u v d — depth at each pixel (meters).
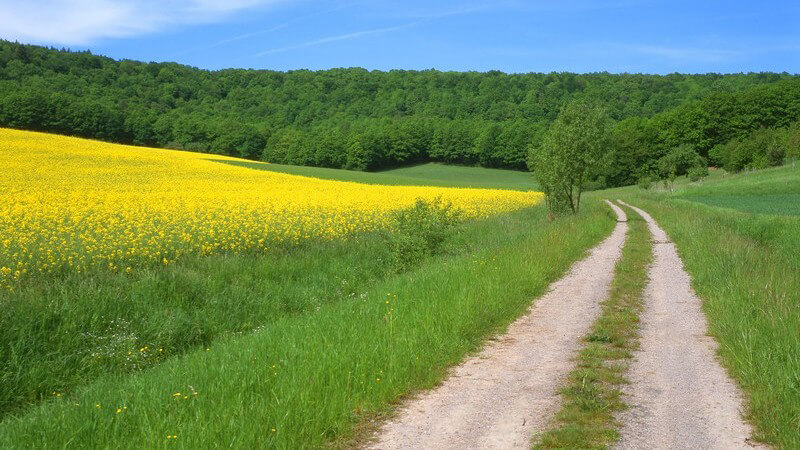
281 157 114.25
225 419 5.07
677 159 92.88
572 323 9.77
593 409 5.86
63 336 9.15
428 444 5.09
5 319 8.91
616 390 6.45
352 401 5.86
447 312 9.20
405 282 12.41
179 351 10.20
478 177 103.94
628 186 109.31
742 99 105.19
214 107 137.62
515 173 109.75
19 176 34.09
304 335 8.02
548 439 5.14
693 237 20.00
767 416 5.49
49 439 5.02
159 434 4.88
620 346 8.39
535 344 8.47
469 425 5.52
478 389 6.53
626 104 137.62
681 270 15.52
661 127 110.50
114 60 145.62
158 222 19.27
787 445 4.92
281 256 16.69
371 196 34.97
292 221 21.03
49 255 13.09
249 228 18.83
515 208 38.91
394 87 149.12
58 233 16.28
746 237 20.61
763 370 6.55
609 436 5.22
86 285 11.09
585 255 18.14
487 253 15.29
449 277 11.92
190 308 11.57
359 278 15.94
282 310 12.74
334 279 15.38
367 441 5.20
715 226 23.28
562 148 33.31
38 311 9.38
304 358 6.85
